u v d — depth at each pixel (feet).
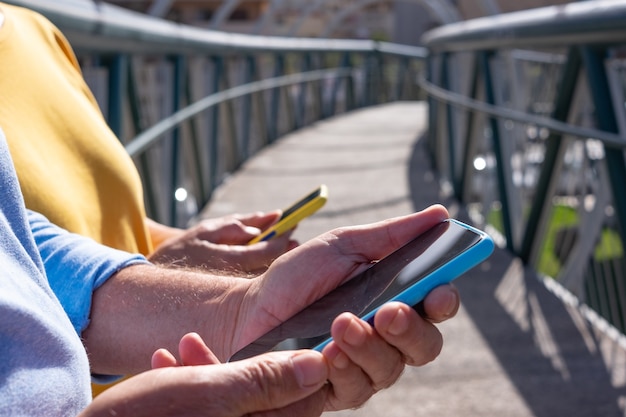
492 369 11.12
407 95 74.90
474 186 22.13
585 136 11.79
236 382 2.62
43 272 3.15
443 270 2.94
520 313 13.28
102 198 5.03
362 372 3.03
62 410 2.77
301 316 3.32
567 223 14.24
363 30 207.92
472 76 20.90
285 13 173.68
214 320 3.68
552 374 10.91
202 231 5.50
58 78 5.24
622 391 10.39
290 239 5.44
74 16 9.36
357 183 25.89
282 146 36.01
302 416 2.84
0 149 3.15
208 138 23.94
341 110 56.13
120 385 2.63
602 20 10.71
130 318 3.79
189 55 21.08
